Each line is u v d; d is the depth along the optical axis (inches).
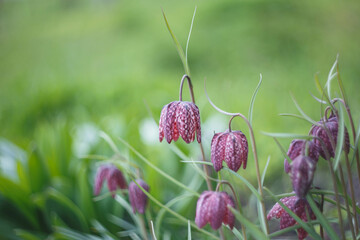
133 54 138.7
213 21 131.3
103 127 46.0
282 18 114.3
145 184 29.5
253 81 85.8
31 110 80.0
